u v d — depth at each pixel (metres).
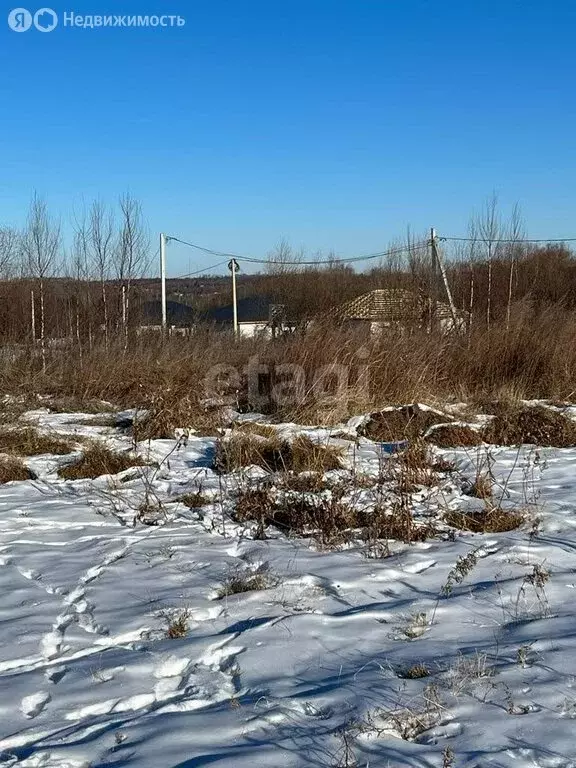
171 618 4.85
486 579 5.52
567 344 14.86
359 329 15.12
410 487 7.77
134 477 8.80
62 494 8.15
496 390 14.09
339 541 6.42
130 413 13.57
